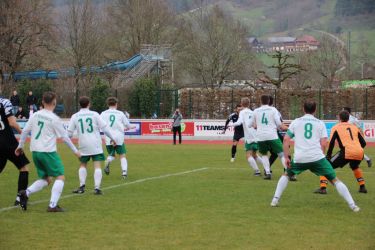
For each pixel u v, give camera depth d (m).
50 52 59.28
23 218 11.28
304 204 12.95
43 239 9.54
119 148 18.09
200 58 69.56
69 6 60.06
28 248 8.96
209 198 13.82
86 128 14.38
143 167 21.58
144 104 46.28
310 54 77.25
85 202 13.20
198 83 72.00
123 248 8.97
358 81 70.69
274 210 12.18
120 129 18.05
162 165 22.39
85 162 14.62
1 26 54.12
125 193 14.66
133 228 10.39
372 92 44.12
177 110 35.91
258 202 13.23
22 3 54.53
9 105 12.15
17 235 9.82
